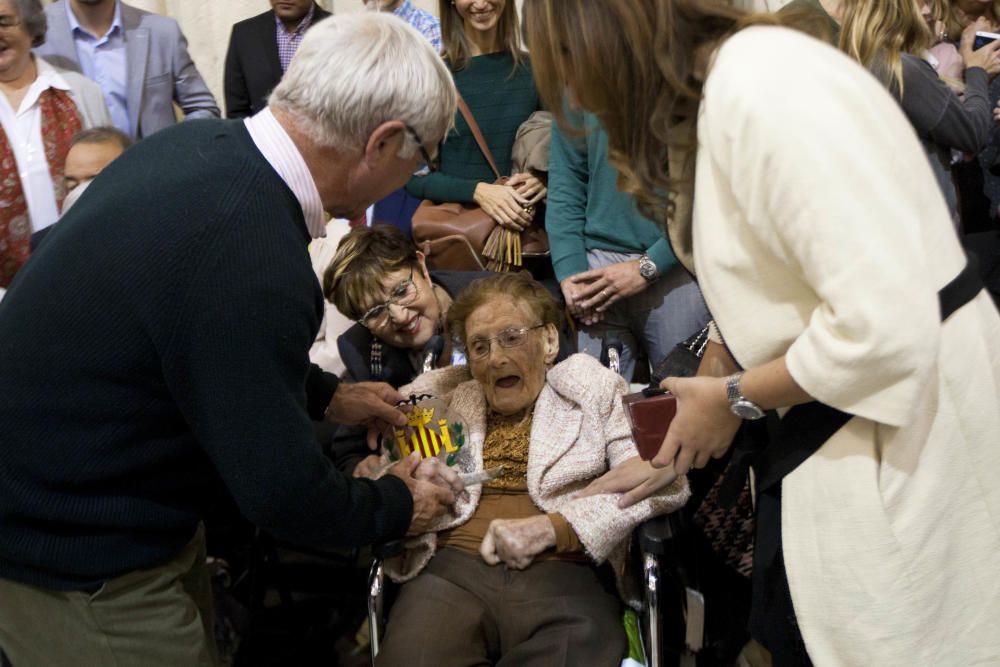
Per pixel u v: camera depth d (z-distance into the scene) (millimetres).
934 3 3074
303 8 3699
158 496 1479
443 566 1967
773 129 1136
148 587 1522
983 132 2529
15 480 1413
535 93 2900
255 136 1372
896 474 1287
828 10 2195
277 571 2523
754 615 1490
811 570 1338
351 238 2346
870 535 1285
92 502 1423
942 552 1301
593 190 2551
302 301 1346
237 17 4277
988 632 1327
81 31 3576
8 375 1384
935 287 1270
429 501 1777
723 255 1266
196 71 3791
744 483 1616
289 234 1345
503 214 2713
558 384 2051
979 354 1301
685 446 1401
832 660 1344
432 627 1861
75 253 1341
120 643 1508
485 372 2023
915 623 1289
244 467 1338
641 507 1847
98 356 1336
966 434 1297
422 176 2891
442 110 1428
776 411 1451
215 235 1290
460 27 2932
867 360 1136
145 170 1365
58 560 1442
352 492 1528
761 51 1177
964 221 3148
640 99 1263
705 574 2213
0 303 1485
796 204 1130
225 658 2232
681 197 1346
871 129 1166
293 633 2514
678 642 2229
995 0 3041
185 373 1325
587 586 1915
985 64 2795
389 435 2035
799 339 1216
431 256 2754
